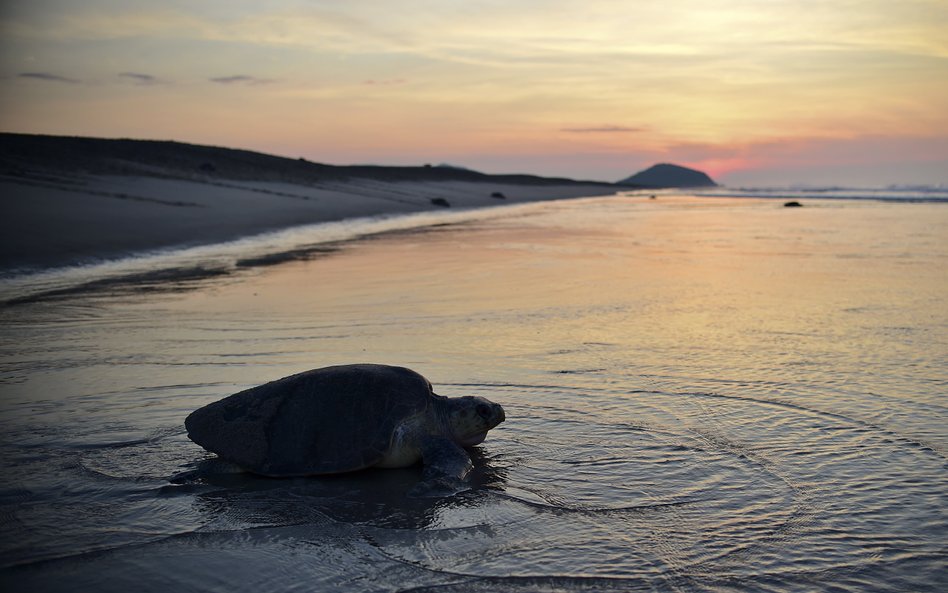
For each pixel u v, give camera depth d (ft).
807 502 13.80
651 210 124.98
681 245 60.70
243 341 27.22
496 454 16.49
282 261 51.49
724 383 21.29
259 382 21.84
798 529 12.77
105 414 19.27
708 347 25.50
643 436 17.35
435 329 28.81
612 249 58.13
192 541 12.68
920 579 11.18
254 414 16.17
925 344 25.55
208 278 43.21
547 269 46.14
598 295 36.24
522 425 18.22
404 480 15.43
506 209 137.08
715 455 16.15
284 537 12.82
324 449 15.60
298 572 11.61
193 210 81.00
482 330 28.55
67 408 19.72
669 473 15.26
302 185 137.69
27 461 16.24
